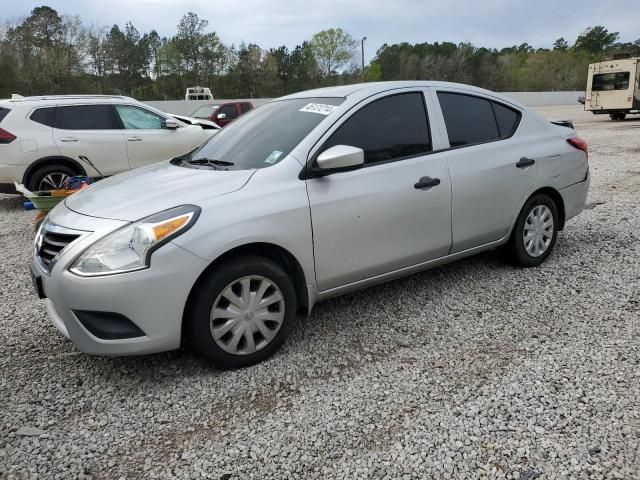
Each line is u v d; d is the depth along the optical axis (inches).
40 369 128.9
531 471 89.4
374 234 141.0
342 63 2578.7
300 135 138.5
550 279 174.6
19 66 1668.3
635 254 194.9
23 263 216.5
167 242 111.0
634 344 129.5
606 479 86.7
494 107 175.0
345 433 101.5
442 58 2564.0
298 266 129.8
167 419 108.0
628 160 429.4
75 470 94.2
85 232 114.7
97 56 1951.3
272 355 130.9
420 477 89.4
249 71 2316.7
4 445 101.0
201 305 116.8
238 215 119.0
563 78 2650.1
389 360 128.1
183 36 2266.2
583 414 103.3
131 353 113.0
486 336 138.0
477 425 101.9
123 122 342.3
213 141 164.4
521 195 173.8
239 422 106.3
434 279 179.2
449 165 155.6
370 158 142.7
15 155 308.7
